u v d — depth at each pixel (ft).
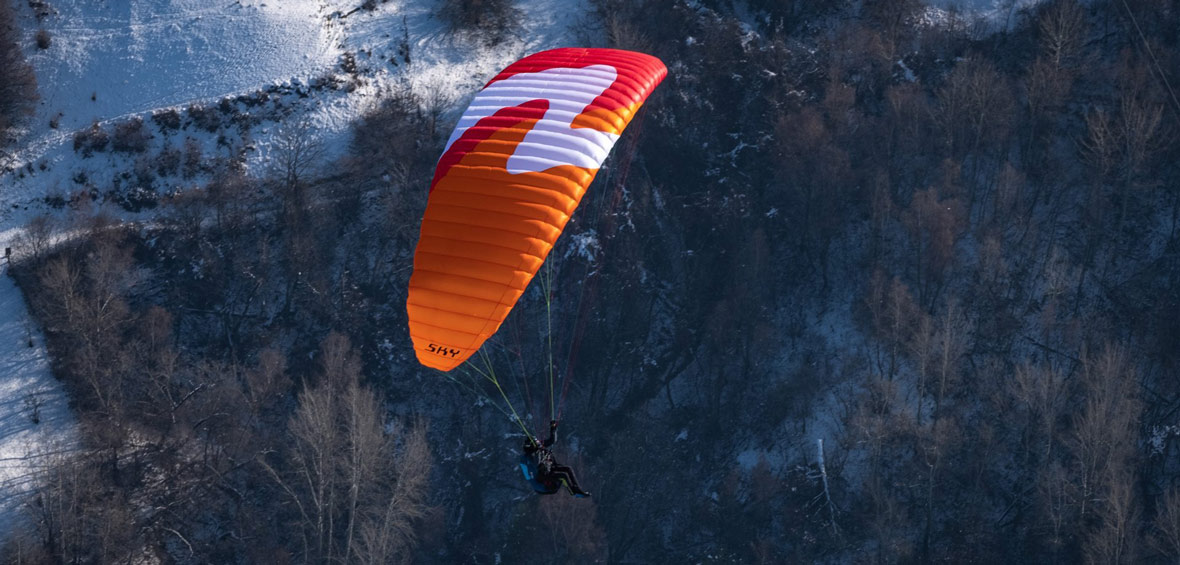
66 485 365.81
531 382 433.07
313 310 439.22
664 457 419.95
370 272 451.53
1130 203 461.37
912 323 429.38
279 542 384.06
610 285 445.78
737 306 440.45
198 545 379.76
